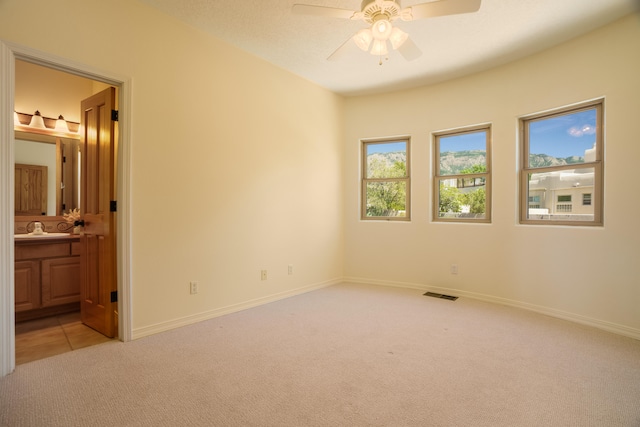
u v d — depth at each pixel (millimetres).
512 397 1777
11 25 1962
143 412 1633
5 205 1970
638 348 2420
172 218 2768
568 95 3055
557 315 3135
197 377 1977
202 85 2969
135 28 2520
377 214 4625
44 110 3498
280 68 3701
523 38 3012
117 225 2520
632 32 2635
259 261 3510
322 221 4328
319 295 3916
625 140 2684
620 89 2711
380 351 2363
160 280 2699
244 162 3344
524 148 3506
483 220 3840
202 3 2551
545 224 3330
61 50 2154
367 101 4562
